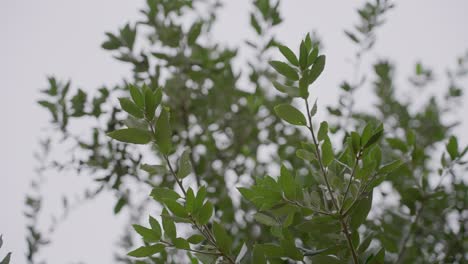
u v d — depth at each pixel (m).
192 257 1.76
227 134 2.19
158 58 2.14
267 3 2.23
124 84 2.13
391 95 2.27
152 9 2.20
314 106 1.62
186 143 2.13
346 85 2.14
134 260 1.91
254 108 2.20
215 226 1.61
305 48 1.61
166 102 2.13
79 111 2.11
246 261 1.68
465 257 1.94
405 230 1.93
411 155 1.90
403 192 1.88
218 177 2.10
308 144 1.65
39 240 2.11
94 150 2.09
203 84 2.23
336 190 1.64
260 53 2.23
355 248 1.65
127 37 2.14
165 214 1.61
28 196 2.19
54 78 2.14
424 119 2.18
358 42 2.18
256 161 2.16
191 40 2.16
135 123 1.62
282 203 1.61
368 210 1.63
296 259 1.64
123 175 2.05
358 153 1.60
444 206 1.95
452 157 1.86
